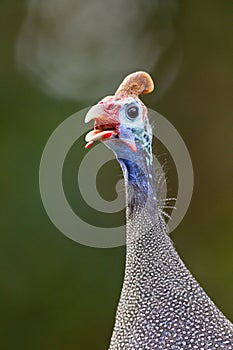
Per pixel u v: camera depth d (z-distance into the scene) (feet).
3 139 122.72
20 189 119.55
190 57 133.39
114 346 48.91
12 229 118.52
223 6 131.95
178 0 134.21
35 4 136.36
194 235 127.03
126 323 48.65
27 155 121.60
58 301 120.26
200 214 128.47
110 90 133.08
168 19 135.13
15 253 118.83
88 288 120.26
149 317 48.08
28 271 119.44
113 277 120.16
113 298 120.47
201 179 130.82
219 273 122.62
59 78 132.77
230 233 126.31
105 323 120.47
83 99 130.11
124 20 138.00
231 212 128.06
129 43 136.77
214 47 132.67
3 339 120.26
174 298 48.26
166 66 134.10
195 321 47.80
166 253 49.19
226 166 131.13
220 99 132.46
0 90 129.18
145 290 48.65
